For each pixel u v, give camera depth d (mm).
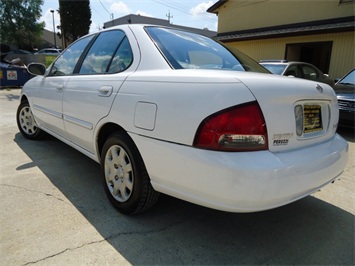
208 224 2246
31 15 34531
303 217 2406
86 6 25844
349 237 2145
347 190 2934
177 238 2053
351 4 10117
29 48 36125
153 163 1912
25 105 4230
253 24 13508
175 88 1803
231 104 1592
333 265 1842
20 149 3873
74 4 25219
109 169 2408
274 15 12555
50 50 27578
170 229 2156
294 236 2137
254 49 13125
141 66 2199
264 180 1553
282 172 1607
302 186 1737
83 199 2549
